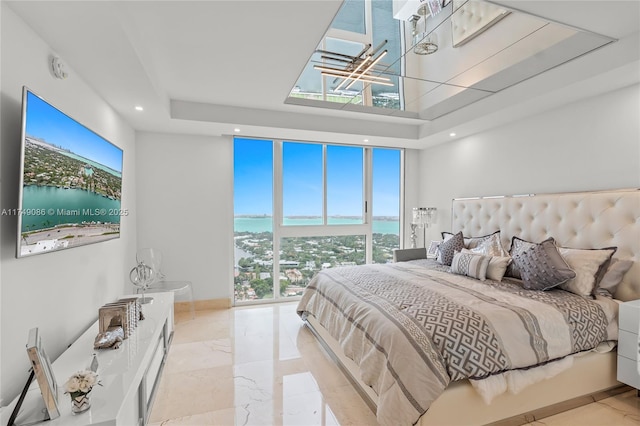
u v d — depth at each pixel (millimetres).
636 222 2461
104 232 2484
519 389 1844
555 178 3143
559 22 2039
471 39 2426
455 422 1743
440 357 1752
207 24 1992
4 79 1478
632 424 1947
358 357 2121
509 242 3531
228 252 4262
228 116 3570
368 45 2516
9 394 1452
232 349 2996
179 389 2334
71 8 1542
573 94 2797
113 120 3002
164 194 3986
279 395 2266
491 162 3867
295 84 2973
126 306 2064
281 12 1875
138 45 2041
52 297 1828
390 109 3961
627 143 2596
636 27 2104
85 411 1313
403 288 2568
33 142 1542
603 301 2311
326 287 3074
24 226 1482
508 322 1933
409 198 5156
